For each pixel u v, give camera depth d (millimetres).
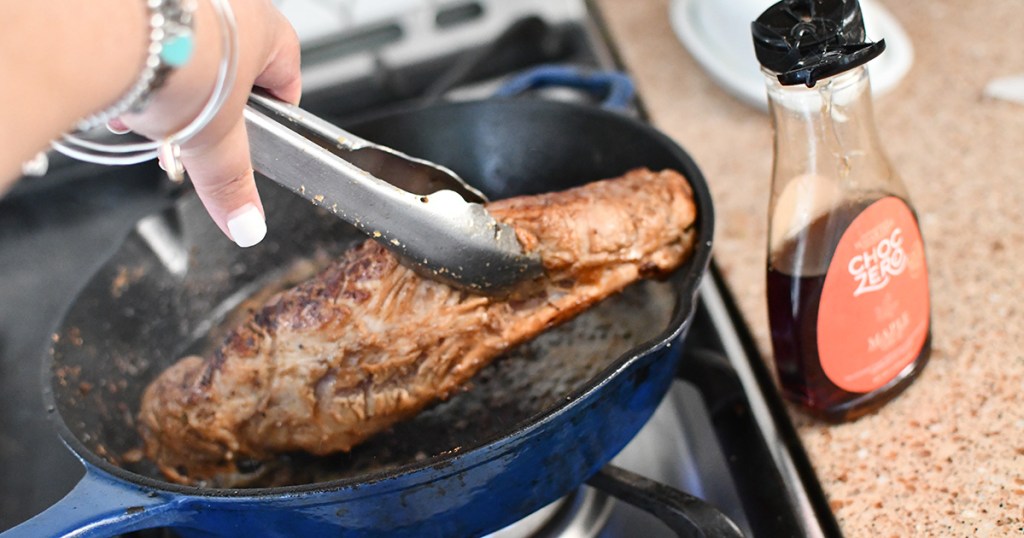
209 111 509
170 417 663
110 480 581
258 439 663
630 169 738
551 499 613
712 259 768
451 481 570
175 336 767
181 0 479
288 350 643
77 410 660
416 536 600
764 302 728
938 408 643
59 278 944
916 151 812
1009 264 710
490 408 687
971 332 677
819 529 616
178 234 771
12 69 450
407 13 1041
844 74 578
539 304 654
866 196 609
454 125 777
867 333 624
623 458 703
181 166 521
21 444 833
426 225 604
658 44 1009
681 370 715
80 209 988
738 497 661
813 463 635
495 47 1002
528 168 782
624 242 647
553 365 700
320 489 554
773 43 561
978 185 770
